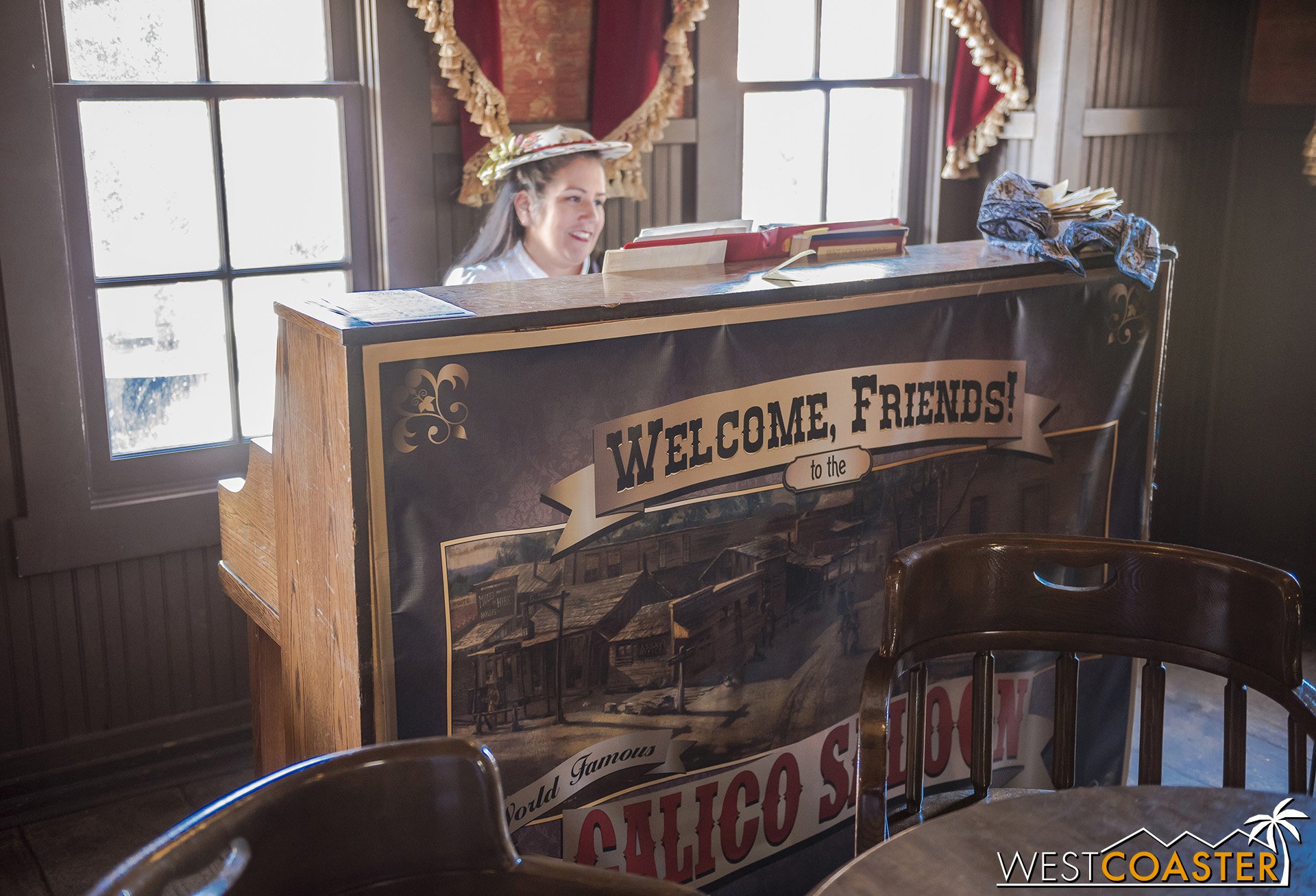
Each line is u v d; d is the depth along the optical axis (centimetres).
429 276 279
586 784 166
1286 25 342
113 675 258
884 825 134
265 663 192
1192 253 362
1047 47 322
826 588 187
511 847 106
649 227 305
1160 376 227
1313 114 336
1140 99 337
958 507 201
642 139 291
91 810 253
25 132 226
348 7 263
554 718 161
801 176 332
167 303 256
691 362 162
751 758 184
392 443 139
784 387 173
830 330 176
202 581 265
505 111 271
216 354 264
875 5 335
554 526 155
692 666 173
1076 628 154
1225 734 147
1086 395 214
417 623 146
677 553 168
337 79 266
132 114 244
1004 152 343
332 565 147
